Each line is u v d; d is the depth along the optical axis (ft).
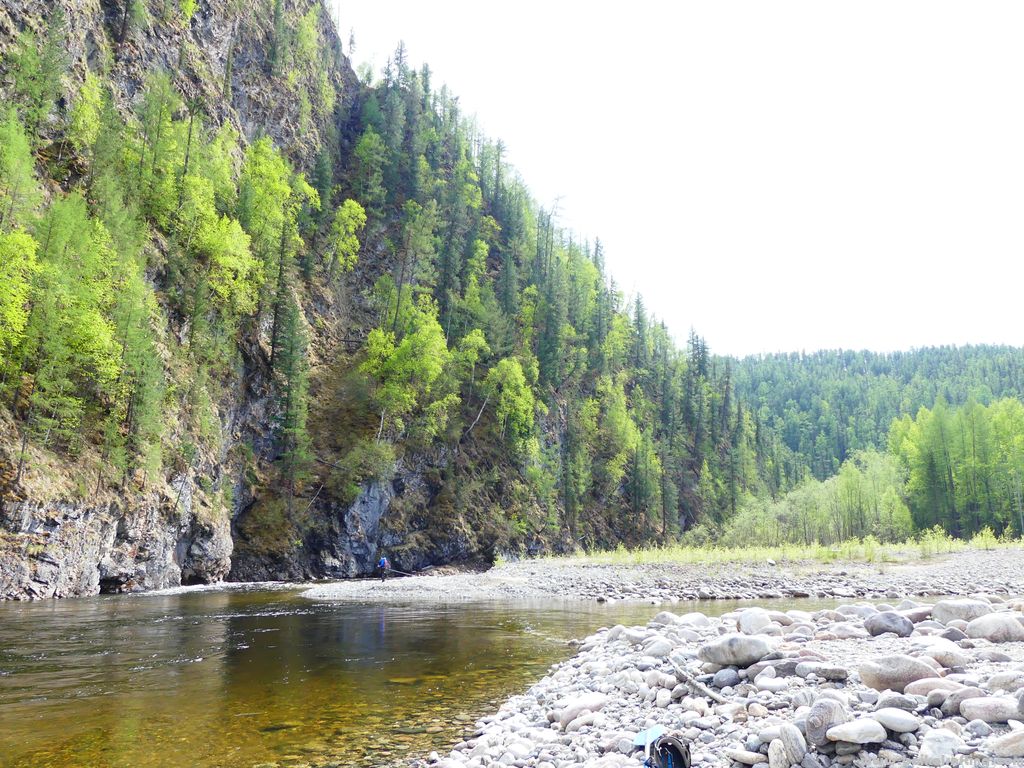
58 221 126.82
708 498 422.82
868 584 99.96
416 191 368.07
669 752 21.66
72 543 113.60
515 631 66.85
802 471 563.89
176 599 107.55
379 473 229.25
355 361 276.82
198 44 253.03
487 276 373.61
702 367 528.63
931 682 26.32
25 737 31.37
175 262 184.34
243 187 241.35
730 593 97.09
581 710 33.22
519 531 266.16
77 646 57.36
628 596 99.81
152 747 30.14
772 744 23.03
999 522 314.76
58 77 162.61
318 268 296.10
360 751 29.84
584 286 446.19
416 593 112.78
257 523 203.62
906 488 336.70
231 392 204.33
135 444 136.98
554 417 334.24
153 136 196.65
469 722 34.47
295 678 44.65
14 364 114.42
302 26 351.25
